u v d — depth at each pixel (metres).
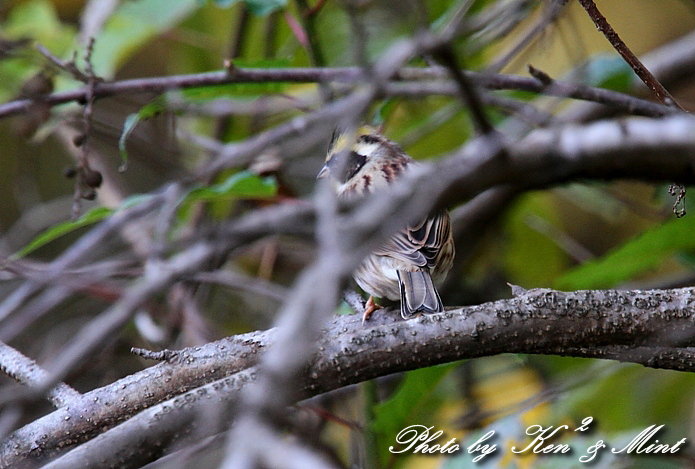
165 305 10.59
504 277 12.71
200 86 7.78
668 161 4.67
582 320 5.84
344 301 8.06
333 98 8.76
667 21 13.26
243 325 12.43
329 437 9.81
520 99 9.96
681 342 5.85
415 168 9.19
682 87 11.76
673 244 8.25
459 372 10.51
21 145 13.94
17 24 12.50
